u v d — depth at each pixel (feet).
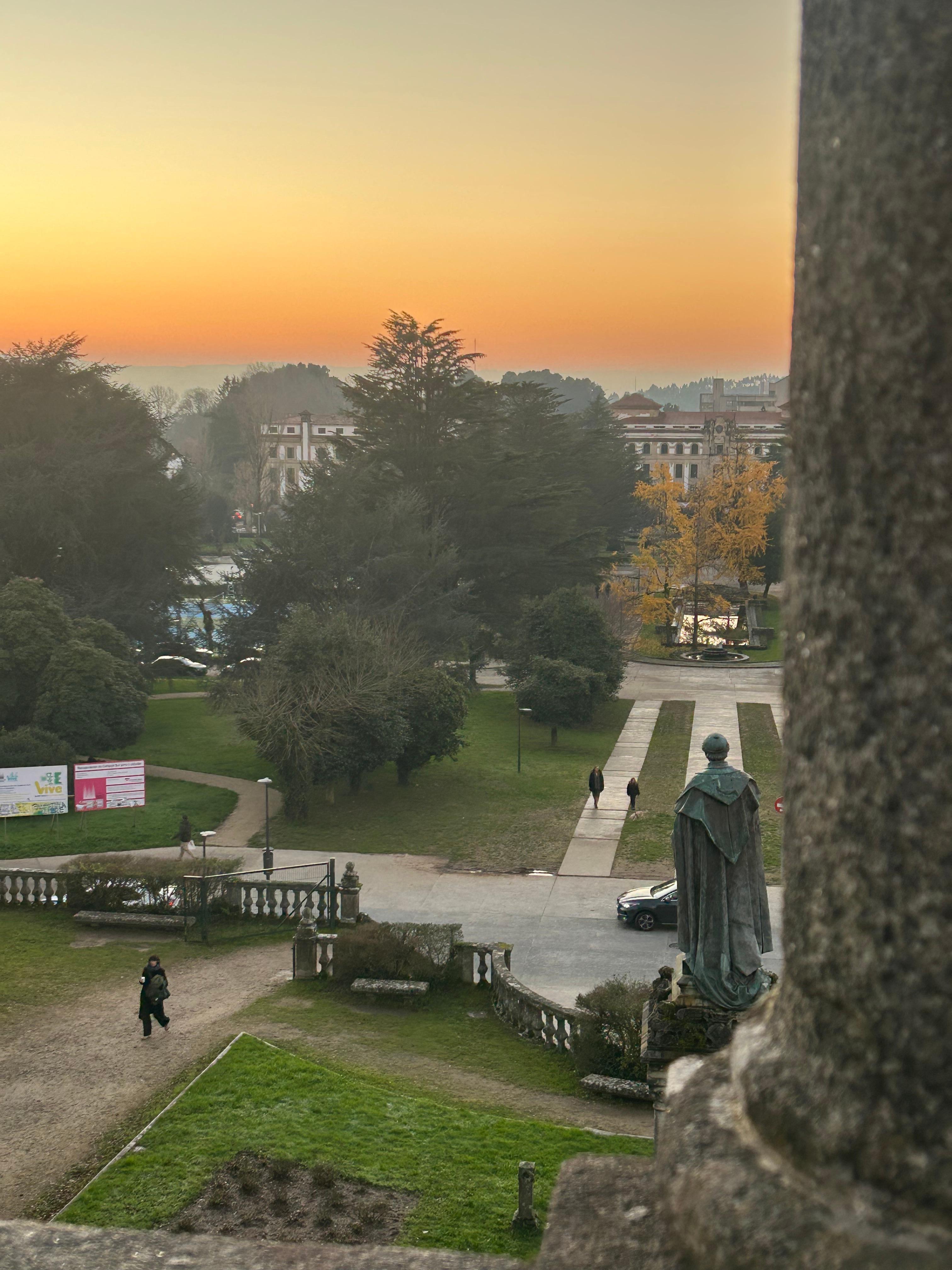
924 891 6.83
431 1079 64.34
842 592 7.06
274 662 140.97
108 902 96.78
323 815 135.85
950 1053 6.79
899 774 6.86
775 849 118.01
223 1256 12.28
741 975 37.06
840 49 6.85
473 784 150.92
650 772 160.25
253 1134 52.21
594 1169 9.96
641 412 588.91
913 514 6.68
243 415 636.48
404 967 81.05
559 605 196.65
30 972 83.05
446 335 242.58
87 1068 63.93
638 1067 64.28
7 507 202.69
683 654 273.75
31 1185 49.21
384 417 244.63
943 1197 6.71
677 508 277.64
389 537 206.18
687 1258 7.48
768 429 529.45
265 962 87.45
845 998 7.22
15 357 221.66
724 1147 7.65
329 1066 64.49
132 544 223.10
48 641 153.58
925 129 6.47
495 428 251.39
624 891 110.42
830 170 6.95
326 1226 44.09
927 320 6.53
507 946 83.25
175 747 170.40
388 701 142.00
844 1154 7.07
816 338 7.14
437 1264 11.94
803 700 7.45
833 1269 6.64
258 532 513.04
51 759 139.85
